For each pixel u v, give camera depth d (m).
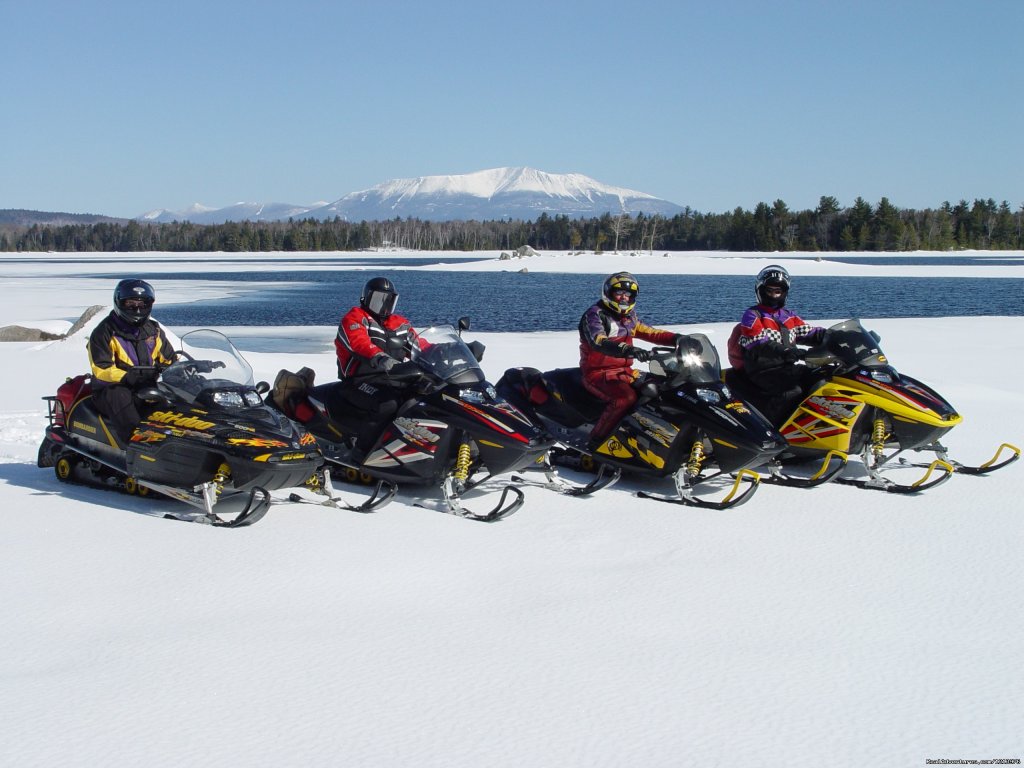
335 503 7.51
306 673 4.36
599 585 5.61
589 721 3.91
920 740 3.76
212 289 52.94
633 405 8.25
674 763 3.57
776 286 8.82
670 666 4.46
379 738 3.76
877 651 4.65
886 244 158.00
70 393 8.19
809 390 8.66
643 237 177.62
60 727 3.85
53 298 41.72
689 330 23.06
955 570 5.91
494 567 5.95
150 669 4.41
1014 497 7.78
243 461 6.77
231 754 3.63
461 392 7.71
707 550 6.35
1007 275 68.81
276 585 5.57
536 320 30.73
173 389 7.36
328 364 15.99
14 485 8.14
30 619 5.03
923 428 8.16
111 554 6.17
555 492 8.15
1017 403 12.08
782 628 4.95
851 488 8.26
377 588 5.53
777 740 3.76
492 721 3.90
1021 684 4.28
